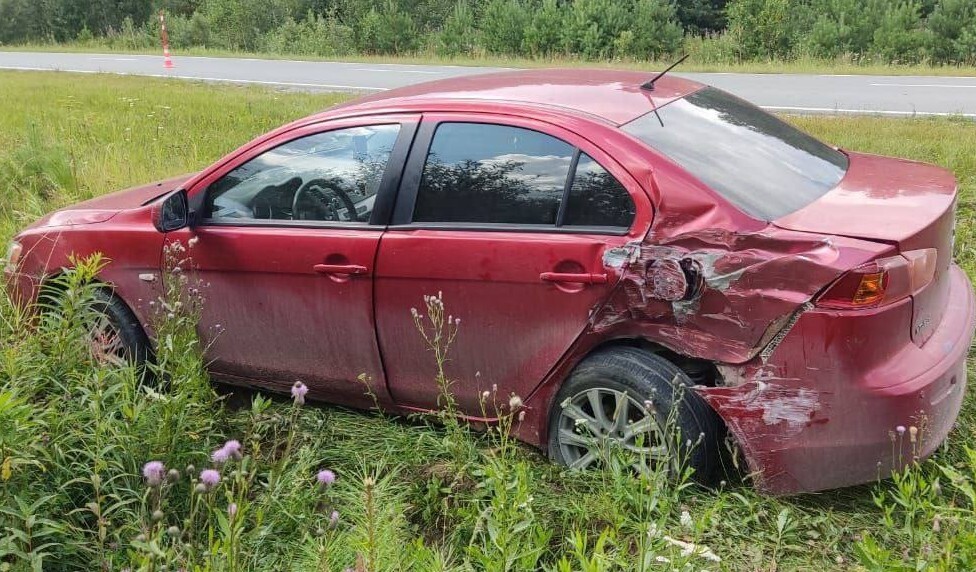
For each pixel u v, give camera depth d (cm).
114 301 421
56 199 740
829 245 285
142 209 418
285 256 376
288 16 3359
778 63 2214
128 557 278
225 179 398
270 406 408
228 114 1209
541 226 330
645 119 341
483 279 337
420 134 359
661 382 310
